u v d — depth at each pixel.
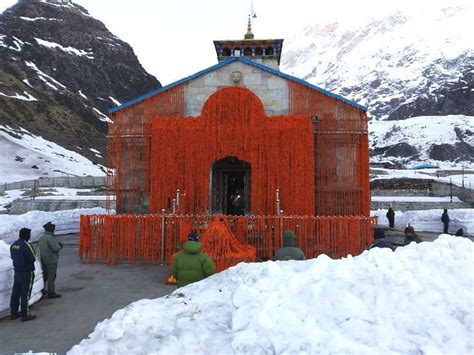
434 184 45.97
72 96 119.00
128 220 15.91
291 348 5.07
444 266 6.62
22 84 107.31
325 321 5.60
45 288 11.09
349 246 15.12
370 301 5.88
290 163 19.73
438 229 28.22
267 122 20.05
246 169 23.64
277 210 19.09
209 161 19.95
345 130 20.77
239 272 7.32
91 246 15.92
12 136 80.00
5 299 9.57
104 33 162.75
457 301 5.70
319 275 6.52
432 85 193.00
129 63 159.25
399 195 46.59
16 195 49.09
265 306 5.84
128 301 10.56
